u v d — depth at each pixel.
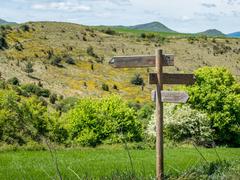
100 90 144.00
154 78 11.95
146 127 55.12
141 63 12.05
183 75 12.30
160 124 11.98
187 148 43.22
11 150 37.88
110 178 8.52
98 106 51.00
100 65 172.00
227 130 52.66
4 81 118.75
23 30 195.38
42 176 19.84
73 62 168.38
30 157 31.25
